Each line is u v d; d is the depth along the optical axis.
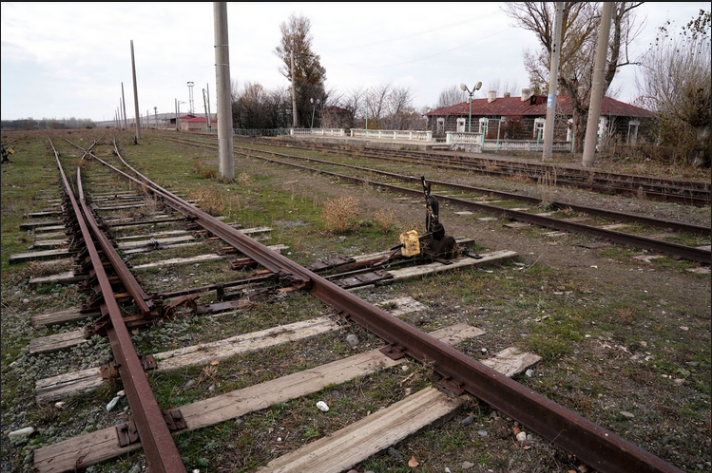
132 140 41.97
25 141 45.03
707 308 5.12
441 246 6.59
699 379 3.68
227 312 4.86
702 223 9.39
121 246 7.39
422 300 5.28
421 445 2.90
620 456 2.48
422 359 3.76
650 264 6.71
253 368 3.81
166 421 3.03
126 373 3.52
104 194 12.92
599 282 5.97
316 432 3.00
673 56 20.92
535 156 27.92
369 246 7.61
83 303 5.04
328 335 4.37
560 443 2.76
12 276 6.20
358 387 3.50
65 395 3.45
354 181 14.86
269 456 2.82
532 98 44.66
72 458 2.78
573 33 32.06
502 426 3.05
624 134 40.41
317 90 63.25
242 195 12.70
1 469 2.79
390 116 66.69
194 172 17.77
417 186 14.02
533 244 7.79
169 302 5.11
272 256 6.37
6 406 3.41
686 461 2.81
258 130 64.38
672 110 20.67
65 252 7.14
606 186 13.28
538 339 4.27
